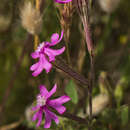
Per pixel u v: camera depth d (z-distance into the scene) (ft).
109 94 0.89
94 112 0.88
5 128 1.04
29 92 1.10
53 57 0.77
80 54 0.93
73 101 0.87
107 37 1.07
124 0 1.10
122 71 1.01
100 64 1.02
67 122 0.88
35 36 0.90
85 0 0.73
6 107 1.09
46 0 0.95
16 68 1.03
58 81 0.90
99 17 1.08
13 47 1.14
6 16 1.04
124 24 1.13
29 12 0.86
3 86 1.13
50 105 0.78
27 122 1.03
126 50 1.05
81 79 0.77
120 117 0.89
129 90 0.97
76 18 0.93
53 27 0.96
